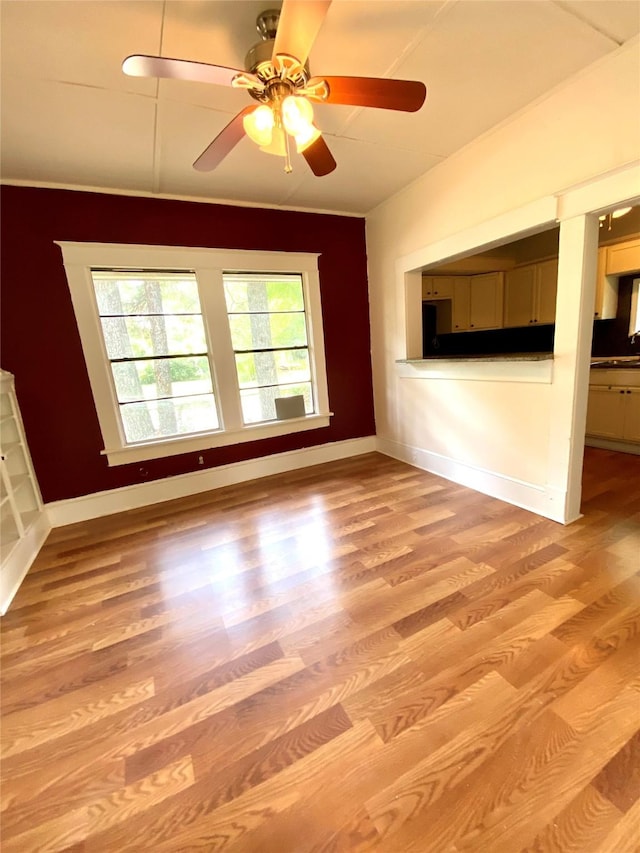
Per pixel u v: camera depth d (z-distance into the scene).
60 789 1.11
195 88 1.75
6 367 2.64
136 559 2.36
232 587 2.01
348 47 1.61
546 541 2.19
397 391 3.74
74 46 1.48
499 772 1.07
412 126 2.22
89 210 2.72
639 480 2.97
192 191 2.89
